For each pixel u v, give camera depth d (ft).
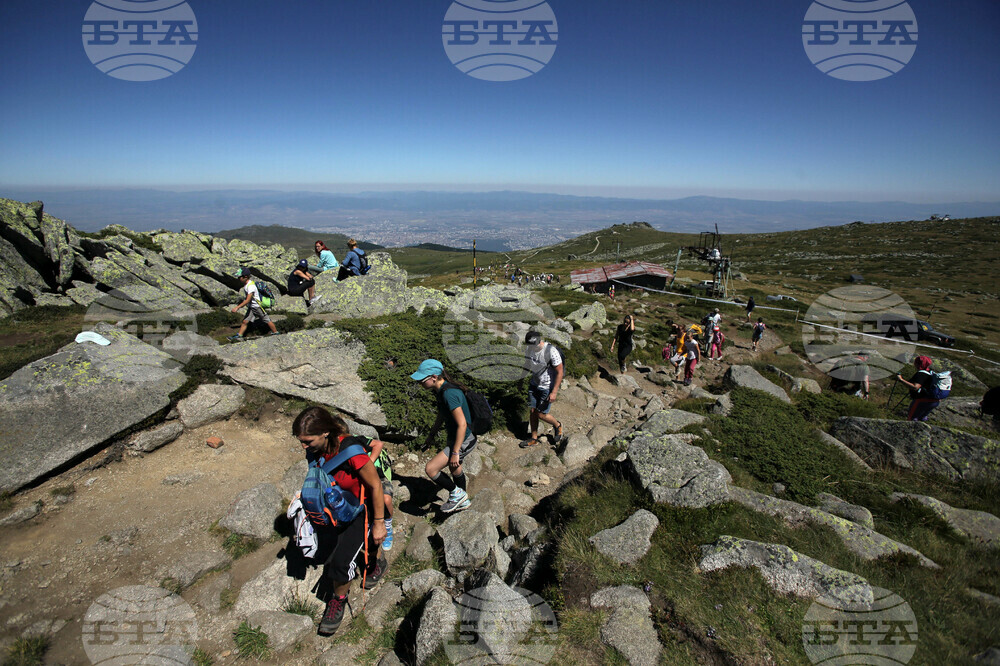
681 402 27.48
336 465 12.48
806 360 60.59
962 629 11.28
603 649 11.21
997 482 18.54
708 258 163.94
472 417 17.26
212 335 30.32
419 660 11.68
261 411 23.09
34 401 18.26
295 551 15.99
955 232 405.39
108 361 20.88
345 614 14.21
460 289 48.44
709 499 15.67
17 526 15.70
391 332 28.71
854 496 17.52
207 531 16.56
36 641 12.23
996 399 22.50
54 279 37.91
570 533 15.11
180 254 45.03
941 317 166.30
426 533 17.62
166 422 21.15
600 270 175.63
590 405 31.35
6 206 34.88
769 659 10.50
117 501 17.43
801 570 12.69
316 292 41.22
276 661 12.55
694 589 12.60
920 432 20.84
